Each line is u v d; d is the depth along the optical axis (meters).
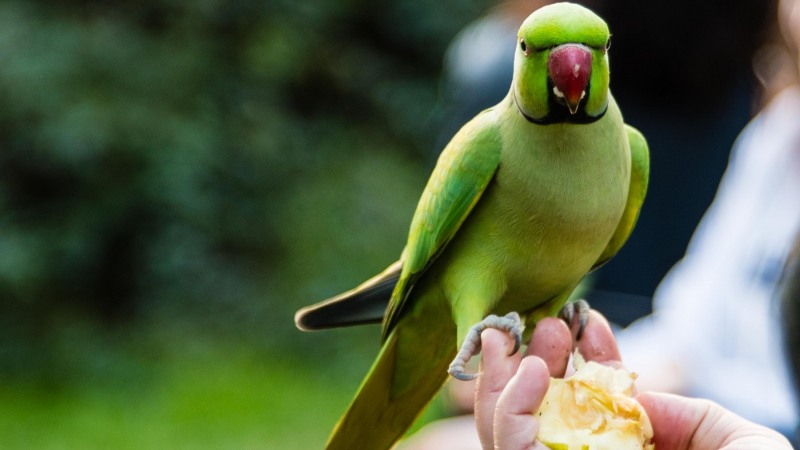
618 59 5.39
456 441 5.04
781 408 4.53
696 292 4.99
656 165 5.43
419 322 4.00
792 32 5.09
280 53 11.79
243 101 11.62
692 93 5.38
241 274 11.12
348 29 12.84
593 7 5.32
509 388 3.26
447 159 3.75
